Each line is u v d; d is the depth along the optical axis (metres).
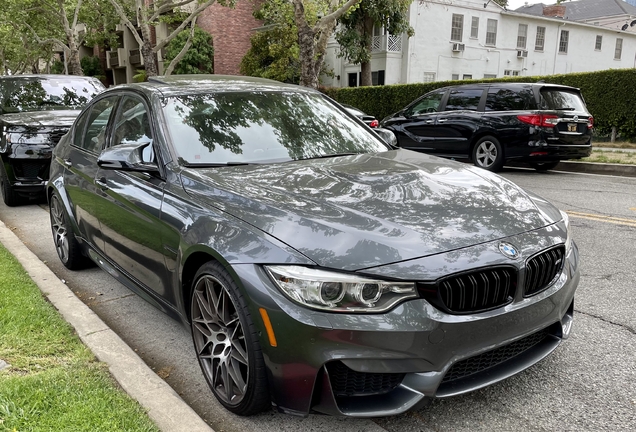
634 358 3.10
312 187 2.79
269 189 2.76
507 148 10.02
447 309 2.21
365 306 2.15
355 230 2.33
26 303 3.70
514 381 2.88
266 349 2.29
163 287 3.13
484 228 2.48
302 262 2.23
